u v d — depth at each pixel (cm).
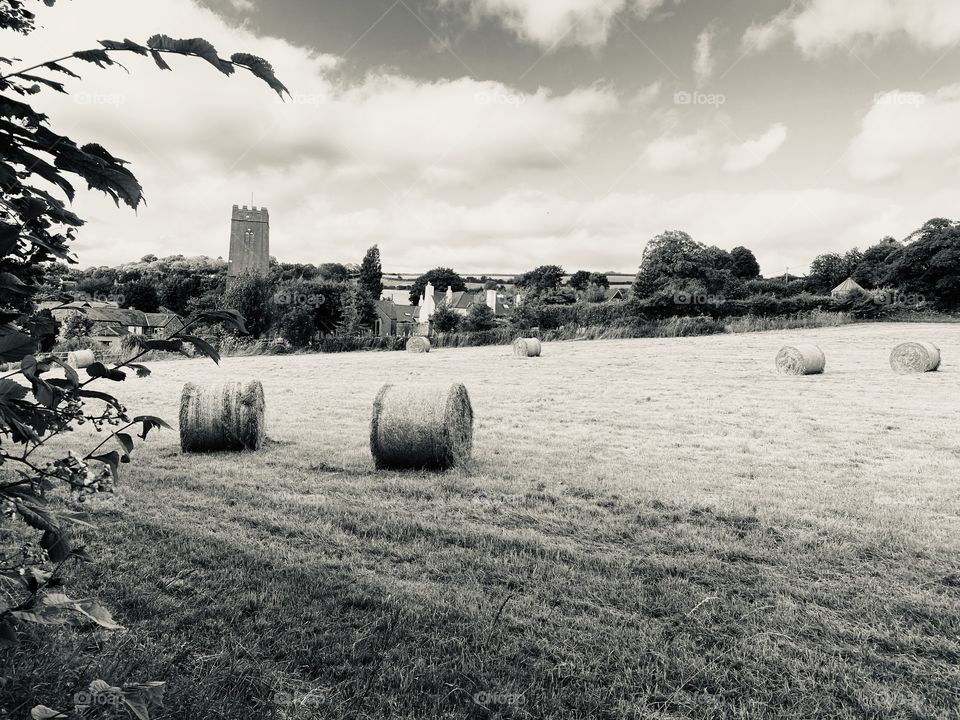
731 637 399
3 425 174
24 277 219
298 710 306
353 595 439
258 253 8231
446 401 858
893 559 540
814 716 319
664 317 4112
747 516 651
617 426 1251
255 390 1021
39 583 206
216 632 383
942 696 338
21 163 178
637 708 318
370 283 7794
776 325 3934
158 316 5550
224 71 166
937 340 3080
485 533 591
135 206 194
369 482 795
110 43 156
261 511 650
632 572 504
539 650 376
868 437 1114
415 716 308
